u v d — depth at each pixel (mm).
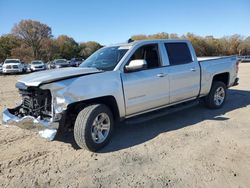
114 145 4785
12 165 4070
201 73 6391
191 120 6145
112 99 4719
